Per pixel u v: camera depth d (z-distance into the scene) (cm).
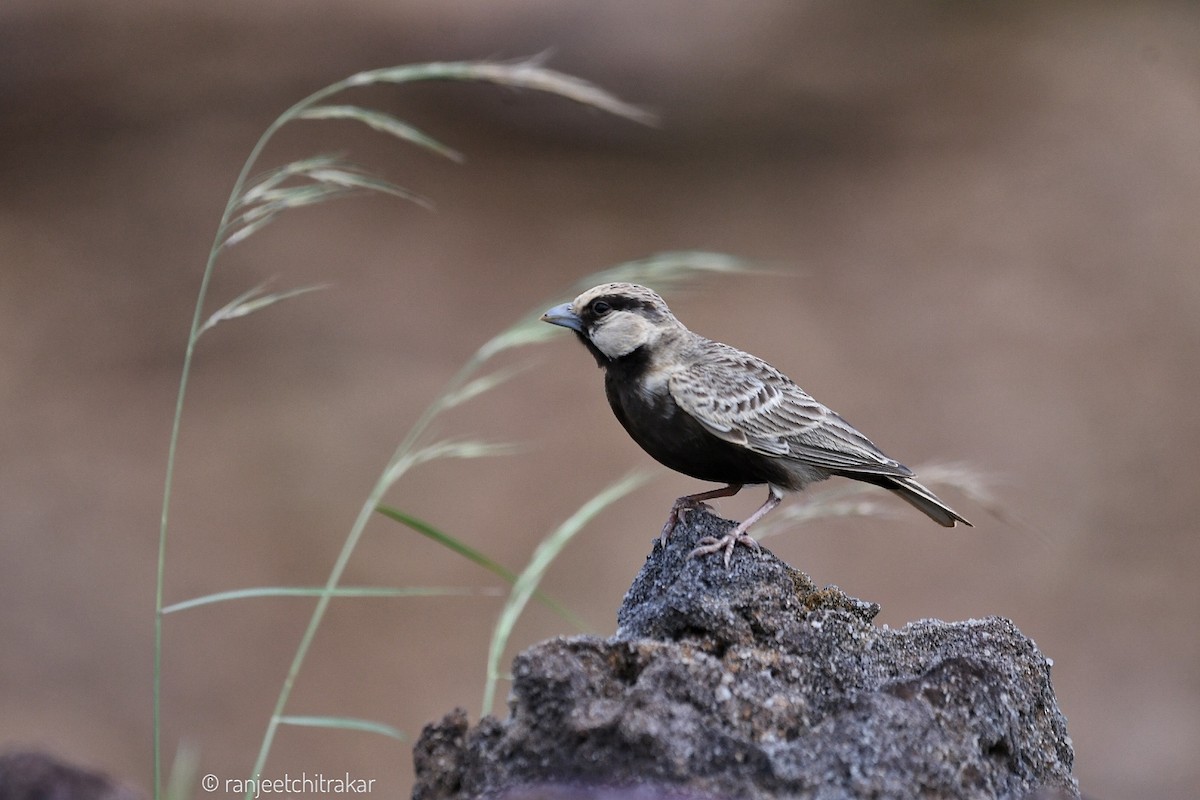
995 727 516
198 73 2877
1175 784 1302
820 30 3256
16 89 2778
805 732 508
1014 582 1620
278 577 1600
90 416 1884
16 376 1958
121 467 1786
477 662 1491
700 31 3141
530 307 2222
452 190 2614
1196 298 2203
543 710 487
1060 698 1428
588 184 2647
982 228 2438
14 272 2214
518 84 749
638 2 3183
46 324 2094
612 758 475
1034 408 1938
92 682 1427
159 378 1997
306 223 2466
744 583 584
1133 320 2134
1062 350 2080
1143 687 1438
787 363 2064
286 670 1474
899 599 1581
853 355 2091
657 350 758
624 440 1903
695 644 556
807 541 1692
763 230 2469
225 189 2477
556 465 1836
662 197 2620
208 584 1591
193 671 1459
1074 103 2859
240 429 1883
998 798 510
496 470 1823
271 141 2653
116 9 3128
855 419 1911
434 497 1764
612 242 2431
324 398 1962
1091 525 1705
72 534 1642
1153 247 2341
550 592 1577
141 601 1549
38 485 1706
